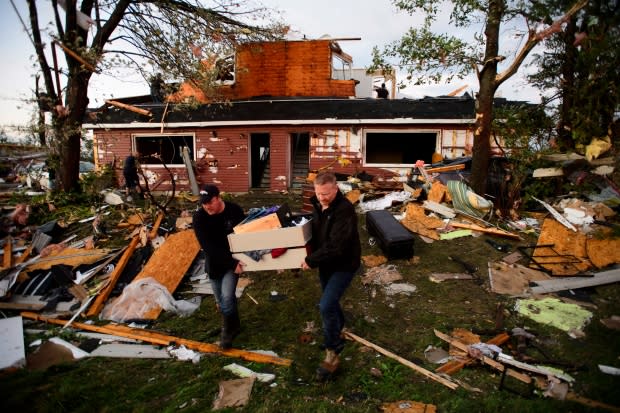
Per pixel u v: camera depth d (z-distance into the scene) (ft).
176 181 44.73
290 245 10.80
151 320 14.55
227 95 51.70
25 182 42.16
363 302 15.31
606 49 24.11
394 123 39.58
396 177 38.99
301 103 45.21
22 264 19.31
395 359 11.23
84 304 15.80
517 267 17.89
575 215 22.65
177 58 35.17
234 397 9.61
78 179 34.73
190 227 23.73
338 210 9.53
